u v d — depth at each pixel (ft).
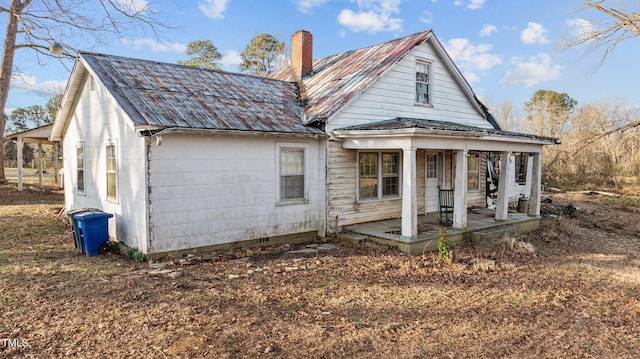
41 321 17.12
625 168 91.35
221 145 29.63
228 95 34.83
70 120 41.09
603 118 91.04
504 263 29.25
